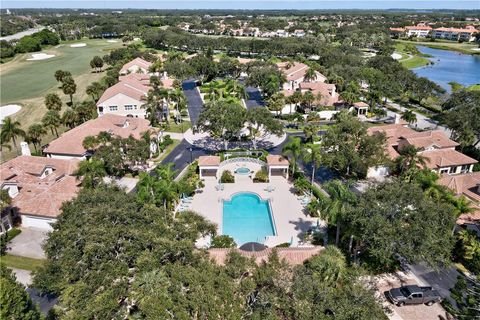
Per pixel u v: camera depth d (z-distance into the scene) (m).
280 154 75.38
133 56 162.75
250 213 55.22
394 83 117.31
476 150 73.75
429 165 64.88
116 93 94.19
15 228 49.81
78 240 30.59
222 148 79.25
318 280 29.45
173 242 30.66
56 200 50.66
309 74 125.25
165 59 168.25
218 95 119.88
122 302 27.98
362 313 25.95
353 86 111.19
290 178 65.44
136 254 29.53
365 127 66.88
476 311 34.91
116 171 64.81
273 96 101.31
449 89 140.00
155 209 36.84
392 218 36.84
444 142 70.88
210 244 44.22
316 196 58.56
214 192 60.34
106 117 80.25
